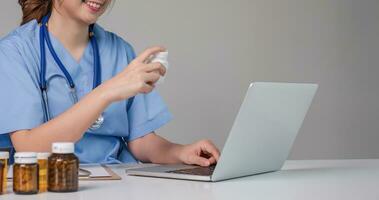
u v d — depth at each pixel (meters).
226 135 2.64
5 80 1.37
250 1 2.67
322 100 2.80
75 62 1.49
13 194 0.80
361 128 2.86
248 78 2.67
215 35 2.62
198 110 2.60
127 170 1.07
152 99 1.61
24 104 1.35
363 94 2.86
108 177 0.99
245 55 2.66
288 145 1.16
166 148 1.49
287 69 2.73
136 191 0.84
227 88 2.64
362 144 2.86
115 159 1.51
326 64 2.79
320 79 2.79
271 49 2.70
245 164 1.02
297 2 2.74
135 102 1.58
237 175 1.02
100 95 1.23
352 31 2.83
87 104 1.24
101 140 1.51
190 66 2.59
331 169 1.19
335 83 2.81
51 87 1.45
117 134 1.53
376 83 2.86
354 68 2.84
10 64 1.39
